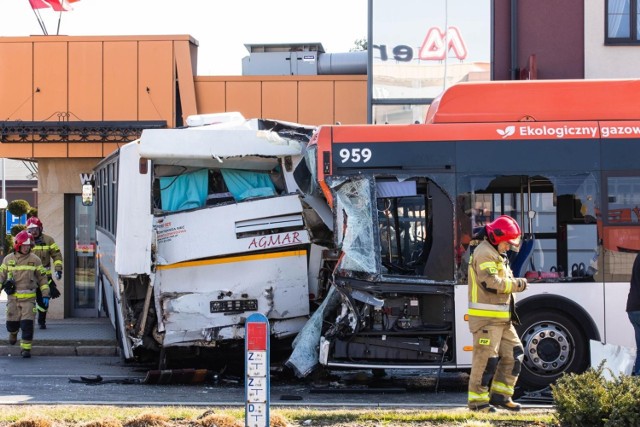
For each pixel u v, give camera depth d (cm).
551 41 3347
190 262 2206
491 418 1569
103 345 2998
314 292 2253
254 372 1300
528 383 2091
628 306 1939
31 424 1446
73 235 3747
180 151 2181
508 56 3369
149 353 2523
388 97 3397
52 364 2725
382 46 3400
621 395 1392
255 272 2219
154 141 2172
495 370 1723
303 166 2248
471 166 2106
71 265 3744
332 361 2088
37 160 3700
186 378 2292
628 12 3341
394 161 2105
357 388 2167
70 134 3472
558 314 2102
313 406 1892
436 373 2439
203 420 1481
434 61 3388
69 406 1778
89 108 3506
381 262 2080
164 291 2203
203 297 2208
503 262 1714
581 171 2112
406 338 2089
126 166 2186
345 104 3531
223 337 2208
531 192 2111
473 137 2116
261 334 1304
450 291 2080
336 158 2106
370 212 2088
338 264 2092
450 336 2083
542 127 2125
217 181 2295
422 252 2091
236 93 3534
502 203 2108
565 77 3341
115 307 2638
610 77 3331
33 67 3516
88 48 3509
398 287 2069
